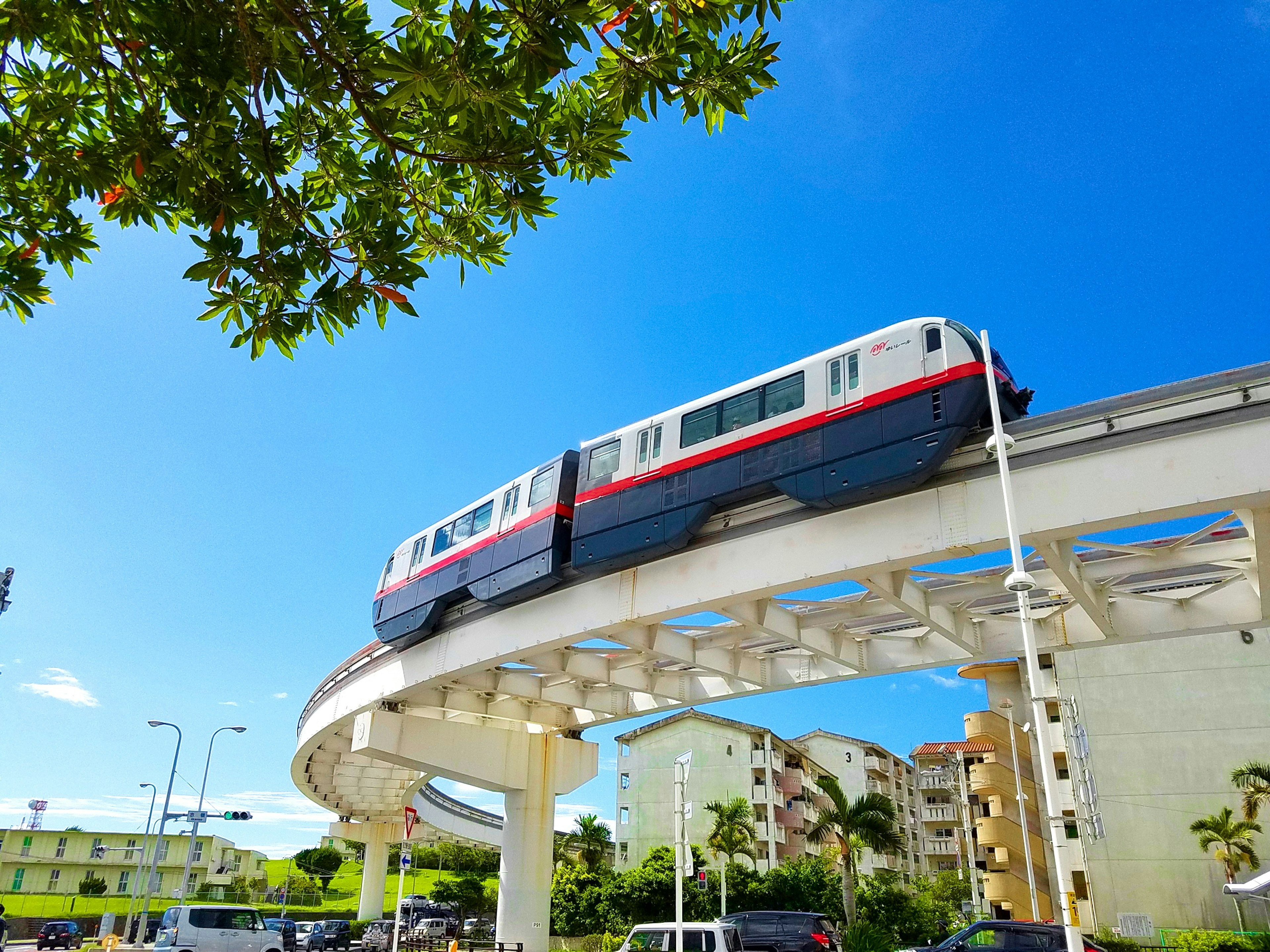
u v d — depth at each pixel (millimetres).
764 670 22484
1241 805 36906
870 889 41469
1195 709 39031
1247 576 15898
